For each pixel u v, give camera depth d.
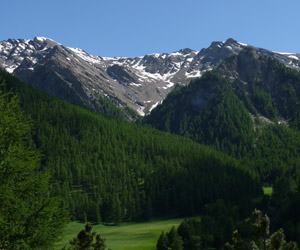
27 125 20.03
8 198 17.89
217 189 160.00
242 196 157.25
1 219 17.06
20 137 19.39
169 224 128.50
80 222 136.12
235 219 110.69
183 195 152.00
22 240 17.17
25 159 19.16
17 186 18.61
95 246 21.95
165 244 85.38
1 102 19.33
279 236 16.08
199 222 100.38
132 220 147.88
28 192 18.69
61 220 18.92
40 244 17.62
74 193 156.25
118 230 119.75
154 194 159.00
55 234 18.47
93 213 141.50
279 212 116.25
